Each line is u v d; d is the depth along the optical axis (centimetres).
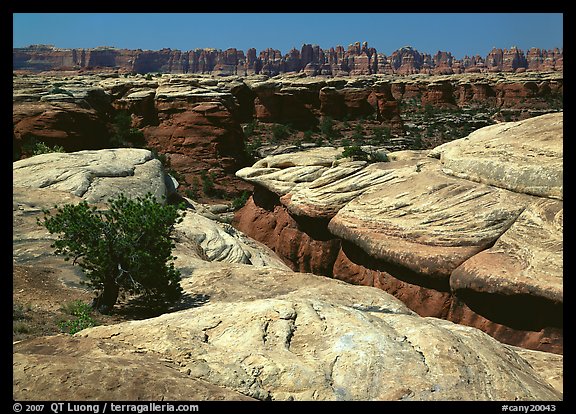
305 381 809
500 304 2325
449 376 866
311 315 991
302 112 8919
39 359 738
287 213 3934
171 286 1630
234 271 1959
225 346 903
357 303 1595
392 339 934
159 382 728
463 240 2606
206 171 6322
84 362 740
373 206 3150
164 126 6662
